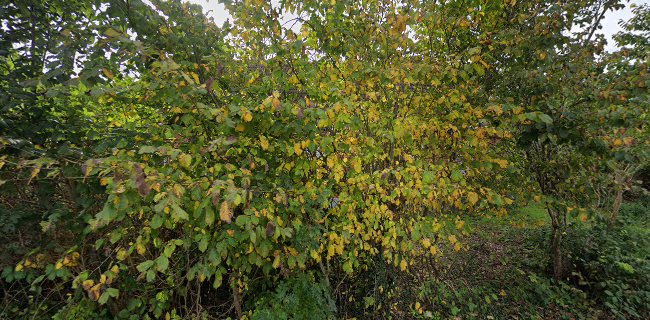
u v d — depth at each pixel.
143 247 2.15
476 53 2.91
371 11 2.94
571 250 4.62
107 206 1.69
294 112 1.97
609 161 2.73
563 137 2.68
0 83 2.29
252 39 2.84
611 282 4.04
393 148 3.25
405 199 3.12
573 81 3.03
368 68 2.68
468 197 2.72
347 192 2.83
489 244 5.46
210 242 2.27
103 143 2.32
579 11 3.39
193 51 2.84
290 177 2.69
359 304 3.33
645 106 2.74
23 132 2.29
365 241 3.21
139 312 2.95
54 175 2.11
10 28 2.49
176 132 2.22
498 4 3.46
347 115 2.29
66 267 2.38
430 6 3.01
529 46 3.13
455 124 3.14
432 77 2.83
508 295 4.12
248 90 2.93
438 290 3.62
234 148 2.38
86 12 2.77
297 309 2.69
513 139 3.40
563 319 3.79
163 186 1.86
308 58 3.09
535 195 3.34
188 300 3.27
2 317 2.72
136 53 2.18
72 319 2.61
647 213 7.04
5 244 2.42
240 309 2.99
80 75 1.85
